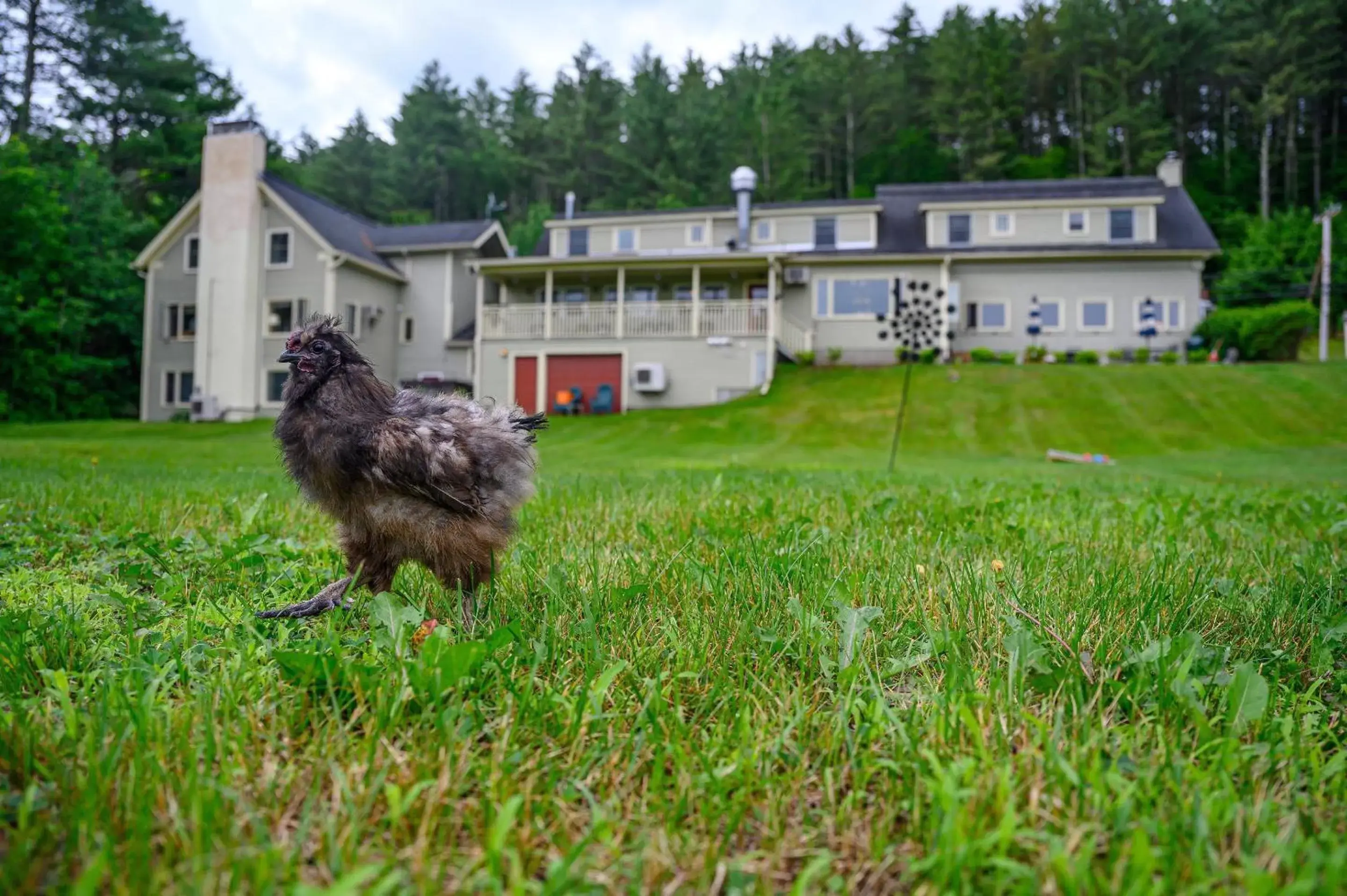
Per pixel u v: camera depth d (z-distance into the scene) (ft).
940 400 80.74
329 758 6.45
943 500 23.86
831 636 9.50
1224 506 25.44
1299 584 12.77
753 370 95.91
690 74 256.73
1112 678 8.36
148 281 111.86
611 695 8.13
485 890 5.10
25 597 11.25
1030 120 237.04
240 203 105.19
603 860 5.48
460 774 6.34
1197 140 230.27
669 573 12.67
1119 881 5.06
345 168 233.55
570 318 99.66
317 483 10.52
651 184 214.48
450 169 239.50
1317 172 205.98
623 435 77.10
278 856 5.18
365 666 7.80
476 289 118.32
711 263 97.71
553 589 11.07
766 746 6.89
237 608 10.76
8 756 6.36
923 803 6.13
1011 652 8.27
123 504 20.76
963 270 106.93
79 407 115.03
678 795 6.22
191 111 154.71
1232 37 217.56
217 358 105.81
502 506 10.82
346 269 105.19
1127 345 105.60
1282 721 7.50
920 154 211.20
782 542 15.37
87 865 5.11
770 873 5.35
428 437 10.24
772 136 200.85
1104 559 15.40
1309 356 130.62
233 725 6.98
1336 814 6.16
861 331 105.50
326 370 10.44
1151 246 104.47
